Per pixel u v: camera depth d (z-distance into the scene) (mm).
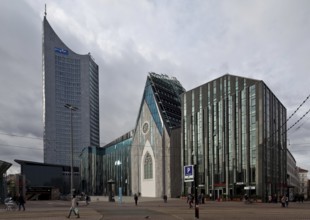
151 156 115125
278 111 89188
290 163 127750
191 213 31578
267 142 77438
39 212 34031
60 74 128250
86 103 125625
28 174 86750
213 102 89562
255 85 77688
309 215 28875
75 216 27844
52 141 103438
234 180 79438
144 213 31719
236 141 80500
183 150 99312
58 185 92812
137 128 125375
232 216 27500
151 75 125438
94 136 125125
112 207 44625
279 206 47875
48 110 113688
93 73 140000
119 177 144750
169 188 105188
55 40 135125
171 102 121562
